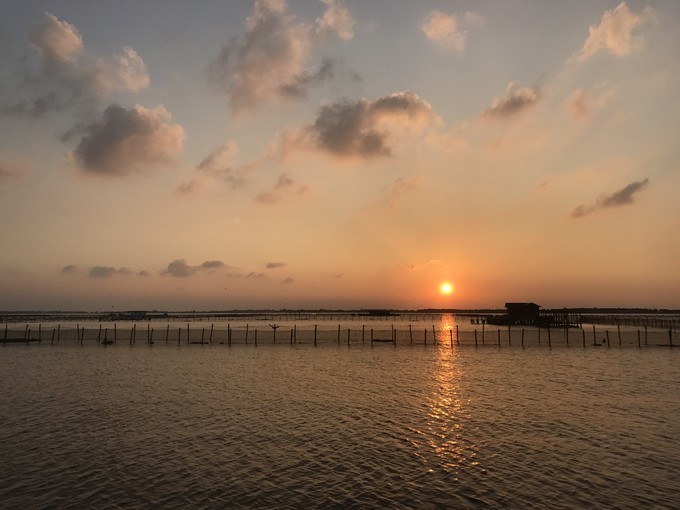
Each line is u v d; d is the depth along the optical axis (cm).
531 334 8825
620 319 11988
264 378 4050
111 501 1520
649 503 1490
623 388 3478
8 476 1728
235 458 1928
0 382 3806
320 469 1803
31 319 16188
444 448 2053
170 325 13512
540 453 1984
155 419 2575
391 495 1566
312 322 16338
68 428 2383
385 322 16450
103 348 6838
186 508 1471
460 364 5025
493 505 1484
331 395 3269
